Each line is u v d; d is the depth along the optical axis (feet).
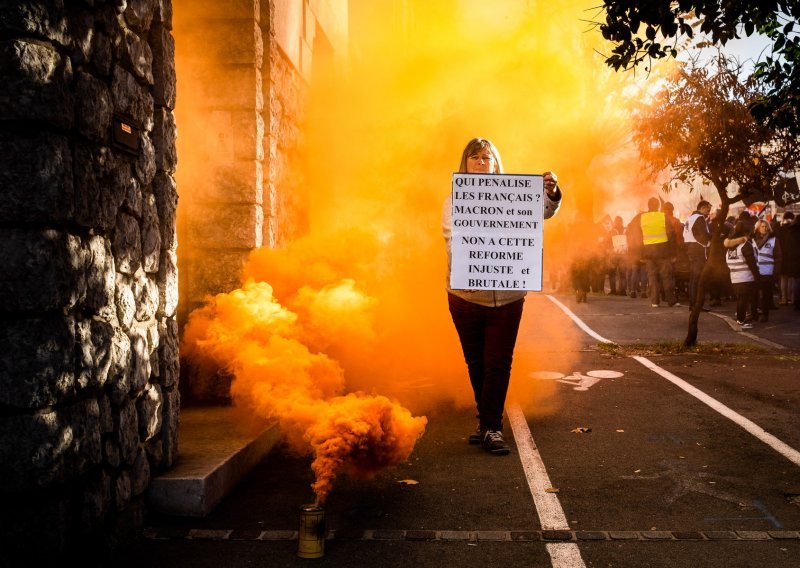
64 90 9.51
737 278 38.45
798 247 46.09
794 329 37.01
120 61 11.33
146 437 12.05
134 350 11.50
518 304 16.25
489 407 16.39
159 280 12.86
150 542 11.44
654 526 11.85
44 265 9.18
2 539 9.27
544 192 15.61
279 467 15.38
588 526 11.89
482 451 16.28
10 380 9.08
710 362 27.22
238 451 14.24
